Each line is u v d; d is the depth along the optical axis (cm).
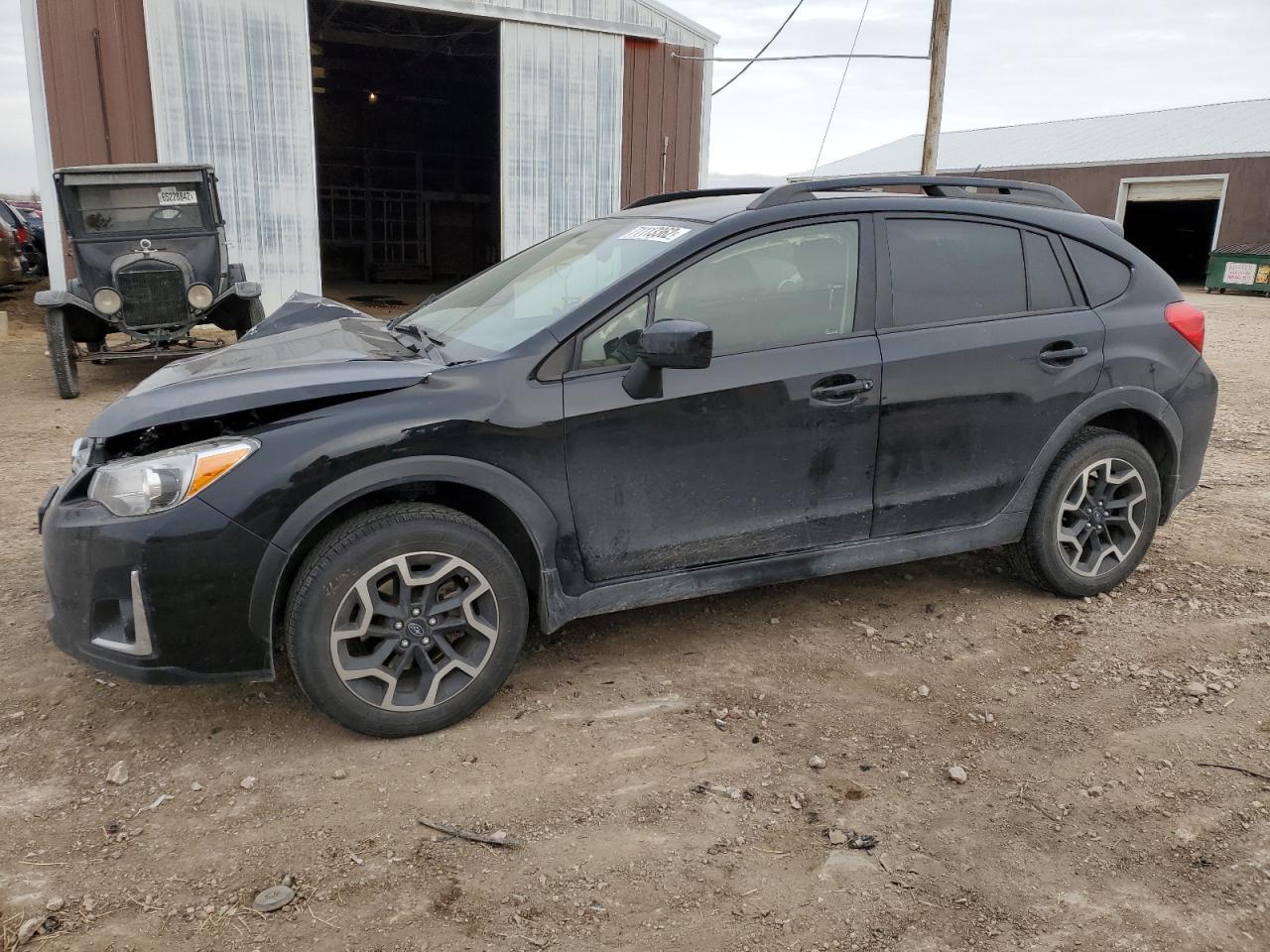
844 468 356
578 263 371
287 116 1228
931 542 379
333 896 233
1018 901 236
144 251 904
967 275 379
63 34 1114
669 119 1534
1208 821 268
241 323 1006
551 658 360
